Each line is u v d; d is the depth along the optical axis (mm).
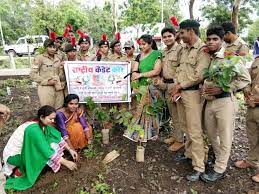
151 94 3988
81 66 4551
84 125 4203
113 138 4652
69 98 3977
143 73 4184
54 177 3559
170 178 3582
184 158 3979
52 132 3703
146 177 3604
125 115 4016
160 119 4219
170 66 4000
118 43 5207
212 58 3174
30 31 20250
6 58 18281
